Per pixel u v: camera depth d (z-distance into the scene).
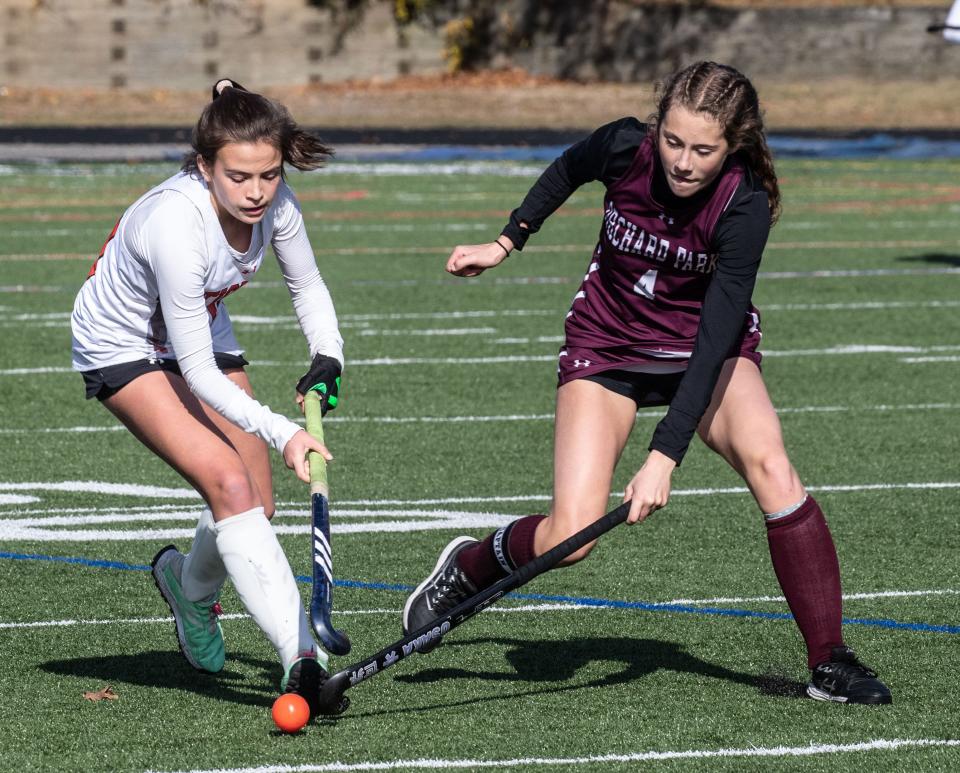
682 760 14.84
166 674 17.73
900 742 15.38
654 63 147.38
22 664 18.08
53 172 90.38
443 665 18.14
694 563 22.83
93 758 14.84
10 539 24.22
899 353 41.41
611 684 17.36
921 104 137.00
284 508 26.39
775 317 47.25
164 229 15.05
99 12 138.75
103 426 32.78
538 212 17.67
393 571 22.48
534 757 14.90
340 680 15.34
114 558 23.16
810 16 147.62
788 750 15.12
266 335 43.47
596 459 16.56
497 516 25.66
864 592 21.30
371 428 32.50
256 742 15.30
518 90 139.50
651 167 16.11
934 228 71.12
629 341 16.89
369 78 143.88
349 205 78.38
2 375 37.91
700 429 17.12
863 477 28.36
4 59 138.12
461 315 47.50
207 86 141.00
